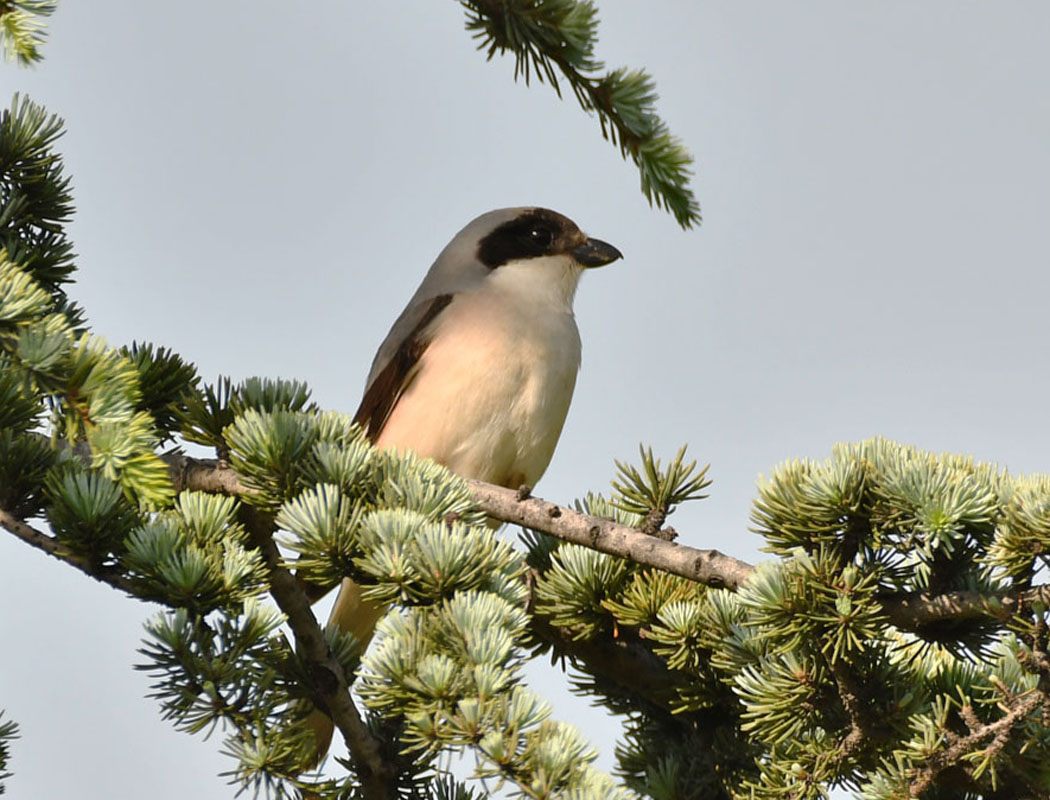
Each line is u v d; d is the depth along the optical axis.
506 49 8.37
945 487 6.75
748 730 7.50
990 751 6.46
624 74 8.34
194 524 7.69
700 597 8.16
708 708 8.55
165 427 9.49
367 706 6.50
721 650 7.63
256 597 7.22
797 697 7.03
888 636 7.68
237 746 6.99
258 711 7.03
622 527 7.62
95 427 6.82
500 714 6.16
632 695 8.96
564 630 8.80
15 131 9.70
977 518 6.71
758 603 6.89
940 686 7.53
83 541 7.41
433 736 6.24
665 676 8.61
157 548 7.28
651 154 8.48
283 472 7.88
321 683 7.40
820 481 6.93
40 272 9.81
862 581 6.78
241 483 8.01
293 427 7.96
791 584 6.86
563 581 8.66
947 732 6.58
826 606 6.84
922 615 6.86
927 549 6.79
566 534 7.75
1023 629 6.56
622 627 8.75
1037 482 6.86
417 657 6.54
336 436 8.16
